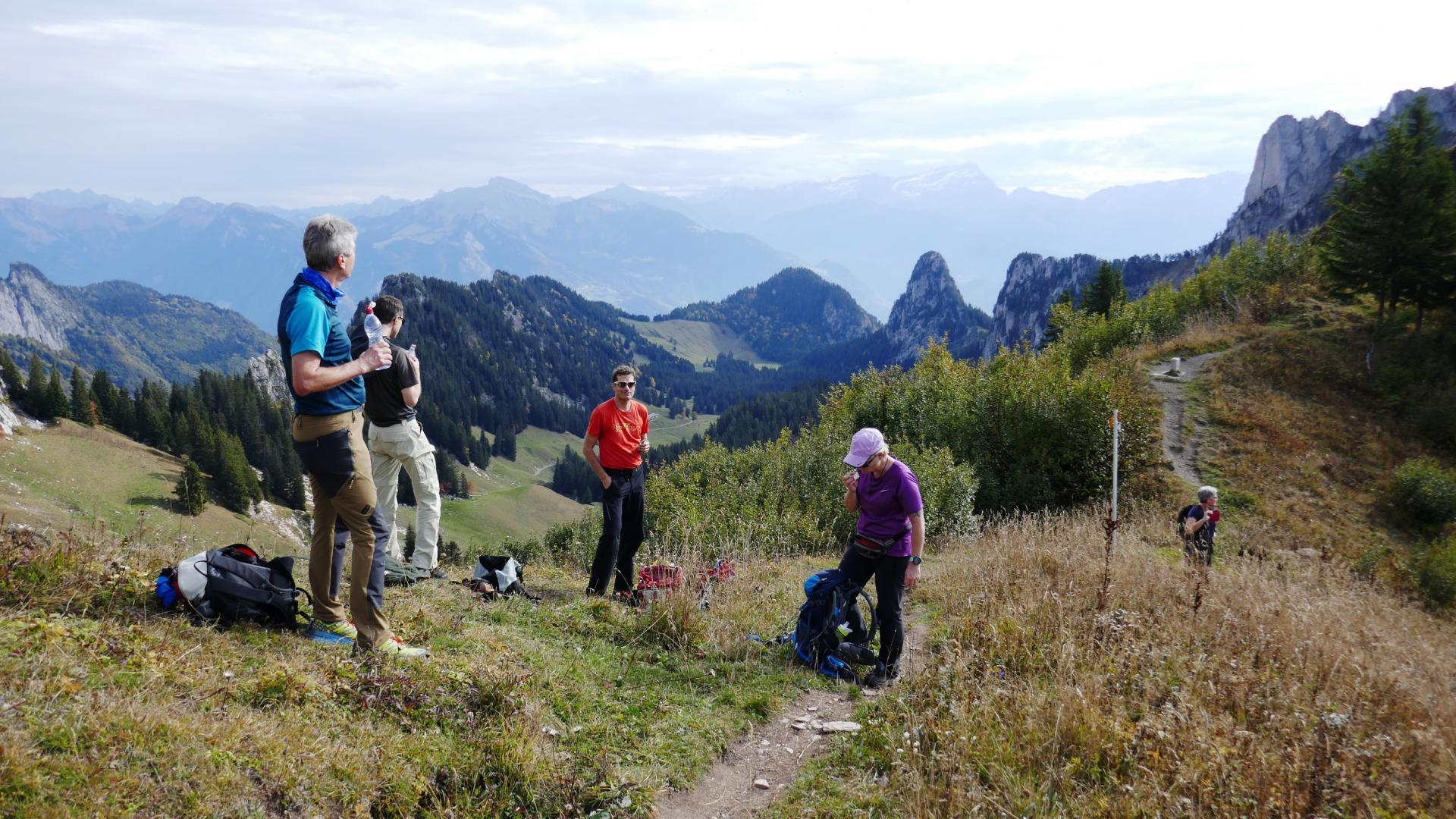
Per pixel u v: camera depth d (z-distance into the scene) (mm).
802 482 19922
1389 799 4336
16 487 72250
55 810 2781
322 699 4324
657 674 6242
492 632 6320
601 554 7969
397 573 7250
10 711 3184
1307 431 26266
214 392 145500
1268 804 4047
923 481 17750
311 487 5066
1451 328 31250
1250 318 35406
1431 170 30219
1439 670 7770
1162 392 28953
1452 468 24422
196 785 3242
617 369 7863
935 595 9445
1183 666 6137
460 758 4301
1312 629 7730
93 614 4488
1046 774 4488
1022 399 24000
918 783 4293
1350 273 32562
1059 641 6445
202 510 84750
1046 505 22516
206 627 4680
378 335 5008
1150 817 4082
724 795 4719
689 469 23391
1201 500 13031
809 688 6324
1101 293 71000
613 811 4250
